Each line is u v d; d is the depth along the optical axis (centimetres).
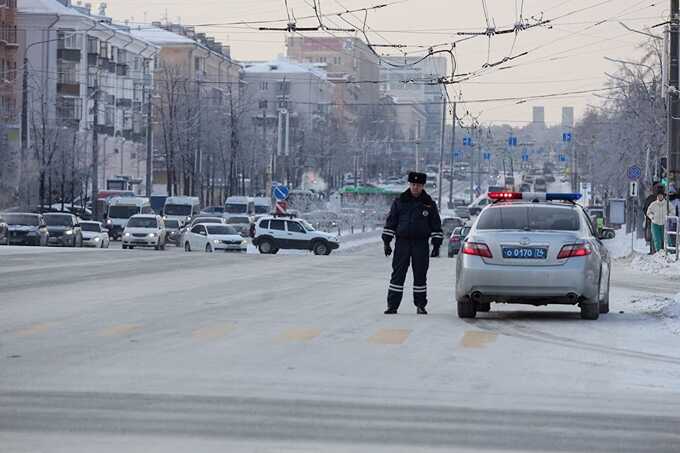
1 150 18038
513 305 5066
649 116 15800
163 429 2105
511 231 4181
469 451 1980
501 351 3338
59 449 1928
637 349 3484
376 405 2397
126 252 9462
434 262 9338
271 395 2486
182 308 4444
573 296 4119
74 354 3081
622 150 17662
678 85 9869
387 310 4409
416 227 4388
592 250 4181
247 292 5334
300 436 2064
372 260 9125
